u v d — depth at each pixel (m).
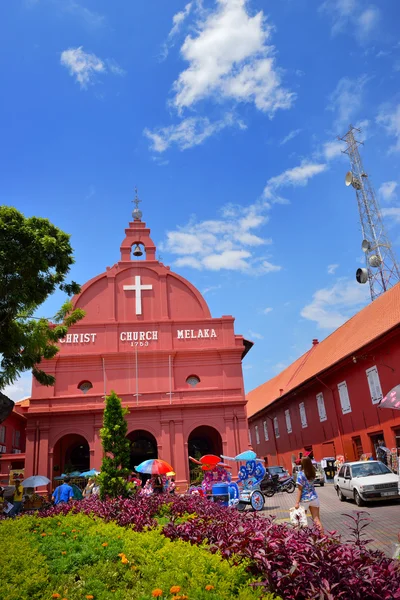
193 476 26.73
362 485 15.16
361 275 33.88
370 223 37.25
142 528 9.02
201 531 7.11
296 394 34.09
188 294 30.23
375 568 4.68
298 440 34.22
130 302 29.47
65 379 27.28
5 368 16.91
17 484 19.75
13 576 5.87
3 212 14.99
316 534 5.58
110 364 27.69
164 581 5.21
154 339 28.64
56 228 16.19
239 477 18.69
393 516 12.59
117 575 6.05
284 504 18.48
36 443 25.64
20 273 15.04
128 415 26.61
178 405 26.64
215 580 4.91
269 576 4.71
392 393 11.98
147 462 17.16
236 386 27.95
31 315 17.91
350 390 25.59
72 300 28.92
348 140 40.28
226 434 26.75
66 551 7.23
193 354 28.45
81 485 26.20
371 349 22.72
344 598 4.36
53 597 5.14
